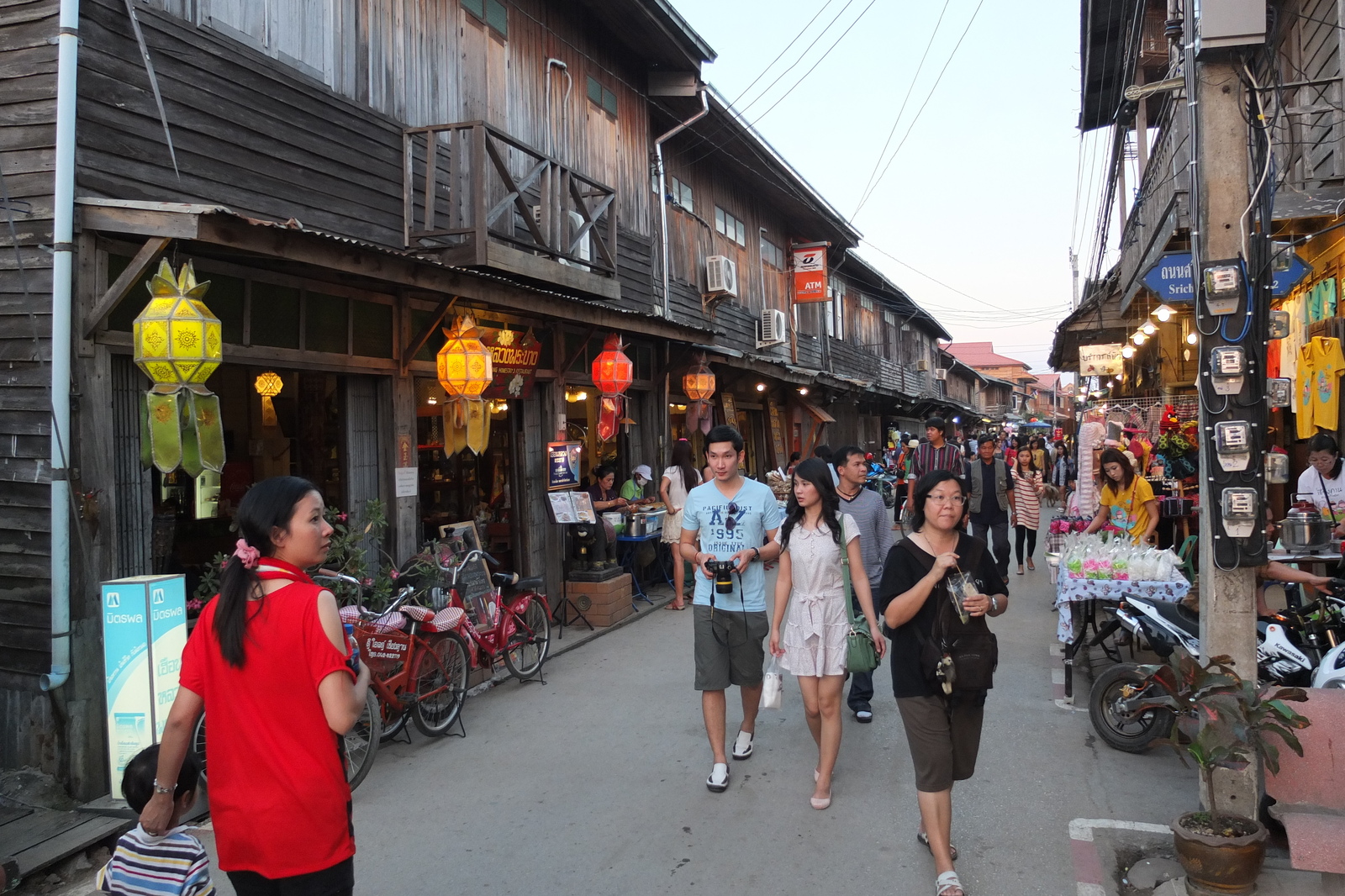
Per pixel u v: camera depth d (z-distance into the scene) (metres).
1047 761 5.07
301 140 6.44
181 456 4.73
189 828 4.53
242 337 5.77
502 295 7.27
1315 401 7.87
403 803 4.74
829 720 4.49
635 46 11.81
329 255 5.36
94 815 4.43
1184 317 12.70
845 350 24.52
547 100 9.96
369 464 7.10
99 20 4.96
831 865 3.88
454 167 8.03
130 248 5.04
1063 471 22.33
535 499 9.35
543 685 7.05
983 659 3.52
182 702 2.41
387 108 7.39
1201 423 3.96
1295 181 8.91
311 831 2.31
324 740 2.36
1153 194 10.95
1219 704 3.52
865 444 28.22
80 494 4.70
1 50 4.87
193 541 5.94
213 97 5.72
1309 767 3.62
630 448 11.98
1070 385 37.22
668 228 13.46
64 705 4.61
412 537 7.34
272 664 2.33
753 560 4.93
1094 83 16.23
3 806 4.50
